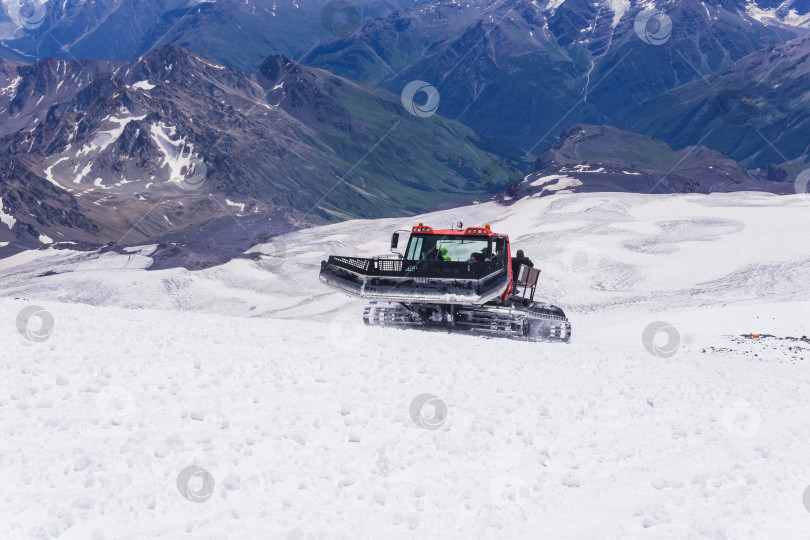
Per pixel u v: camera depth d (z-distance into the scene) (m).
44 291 129.25
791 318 37.34
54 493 4.33
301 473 5.06
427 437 6.16
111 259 164.88
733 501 5.36
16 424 5.43
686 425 7.71
